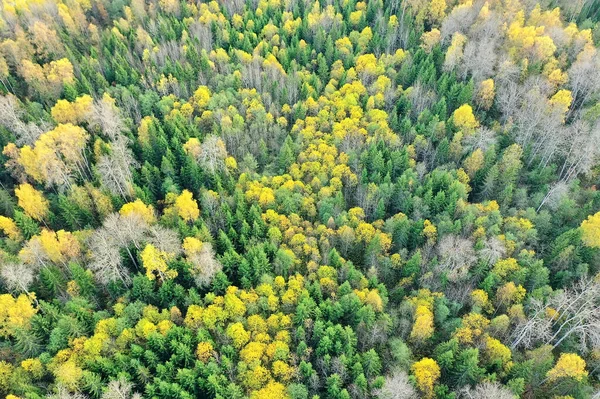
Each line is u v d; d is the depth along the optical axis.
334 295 80.69
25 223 92.50
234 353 74.69
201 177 103.19
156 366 72.31
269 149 115.06
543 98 107.81
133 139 111.44
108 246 83.50
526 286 81.81
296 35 142.00
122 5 159.62
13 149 103.00
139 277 82.56
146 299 84.31
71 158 102.75
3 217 90.44
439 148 105.44
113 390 66.62
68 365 69.94
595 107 105.56
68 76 124.69
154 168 103.94
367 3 156.50
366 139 109.06
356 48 136.38
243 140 112.75
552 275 84.62
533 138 109.50
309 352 73.38
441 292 81.00
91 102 112.75
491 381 67.19
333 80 125.62
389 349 75.81
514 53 123.44
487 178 98.06
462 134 104.75
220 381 70.69
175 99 124.00
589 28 128.62
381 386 67.31
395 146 108.12
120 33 145.38
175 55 138.12
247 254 86.69
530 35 123.56
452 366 70.75
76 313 78.75
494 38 128.12
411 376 67.06
